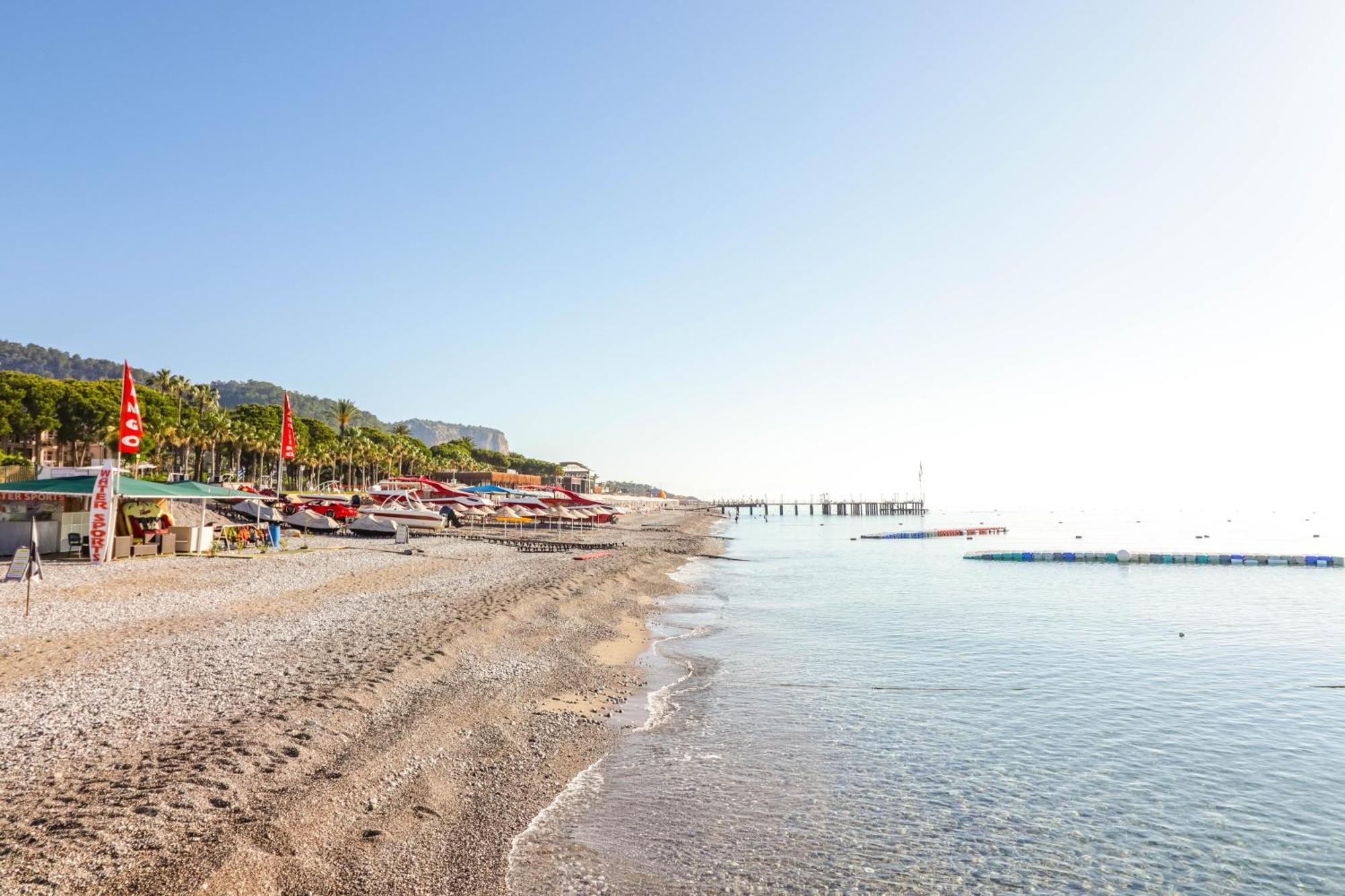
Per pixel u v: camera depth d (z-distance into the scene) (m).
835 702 15.23
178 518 38.59
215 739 9.17
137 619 16.16
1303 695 16.56
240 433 97.25
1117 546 80.00
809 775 11.16
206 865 6.47
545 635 18.98
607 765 11.09
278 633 15.63
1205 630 25.11
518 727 11.96
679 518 132.50
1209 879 8.53
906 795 10.61
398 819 8.23
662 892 7.58
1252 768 12.11
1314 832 9.78
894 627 24.88
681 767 11.20
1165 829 9.78
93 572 22.45
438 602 20.91
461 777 9.77
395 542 40.50
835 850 8.80
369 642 15.30
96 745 8.78
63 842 6.54
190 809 7.37
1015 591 37.22
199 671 12.23
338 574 25.80
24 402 75.00
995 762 12.09
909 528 128.50
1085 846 9.24
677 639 21.75
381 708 11.46
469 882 7.32
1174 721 14.54
